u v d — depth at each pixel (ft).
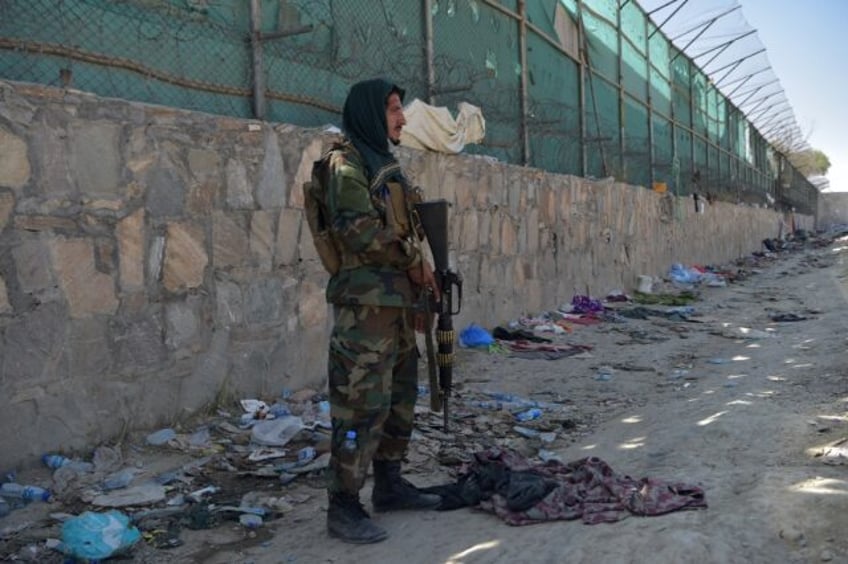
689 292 49.88
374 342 10.14
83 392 13.88
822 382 18.44
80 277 13.80
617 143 48.75
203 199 16.31
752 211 100.53
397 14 24.73
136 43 15.69
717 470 11.71
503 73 32.27
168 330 15.55
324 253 10.42
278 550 10.44
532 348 26.89
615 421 17.26
